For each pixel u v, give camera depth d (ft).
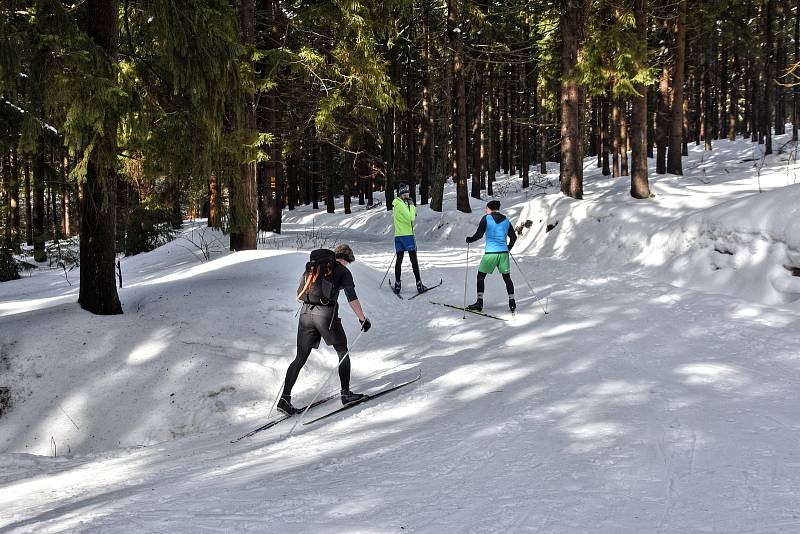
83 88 18.39
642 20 45.44
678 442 10.83
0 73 17.10
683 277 29.30
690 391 14.20
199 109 24.57
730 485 8.76
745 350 17.75
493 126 113.09
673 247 31.96
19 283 49.49
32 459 16.33
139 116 22.70
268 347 21.97
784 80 96.58
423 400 15.96
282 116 59.72
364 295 29.58
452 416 13.99
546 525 7.63
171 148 26.27
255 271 30.22
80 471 14.33
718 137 136.15
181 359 20.88
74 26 19.03
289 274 29.37
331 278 17.19
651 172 84.12
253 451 13.73
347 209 110.11
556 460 10.24
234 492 9.77
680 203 37.93
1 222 53.72
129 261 49.98
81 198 23.40
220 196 28.22
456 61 69.15
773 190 27.84
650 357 17.70
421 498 8.82
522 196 96.73
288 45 45.98
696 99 121.60
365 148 105.40
